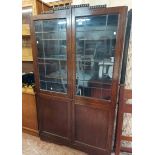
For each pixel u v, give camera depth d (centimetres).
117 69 145
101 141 175
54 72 185
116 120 167
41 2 203
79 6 148
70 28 155
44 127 209
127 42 158
